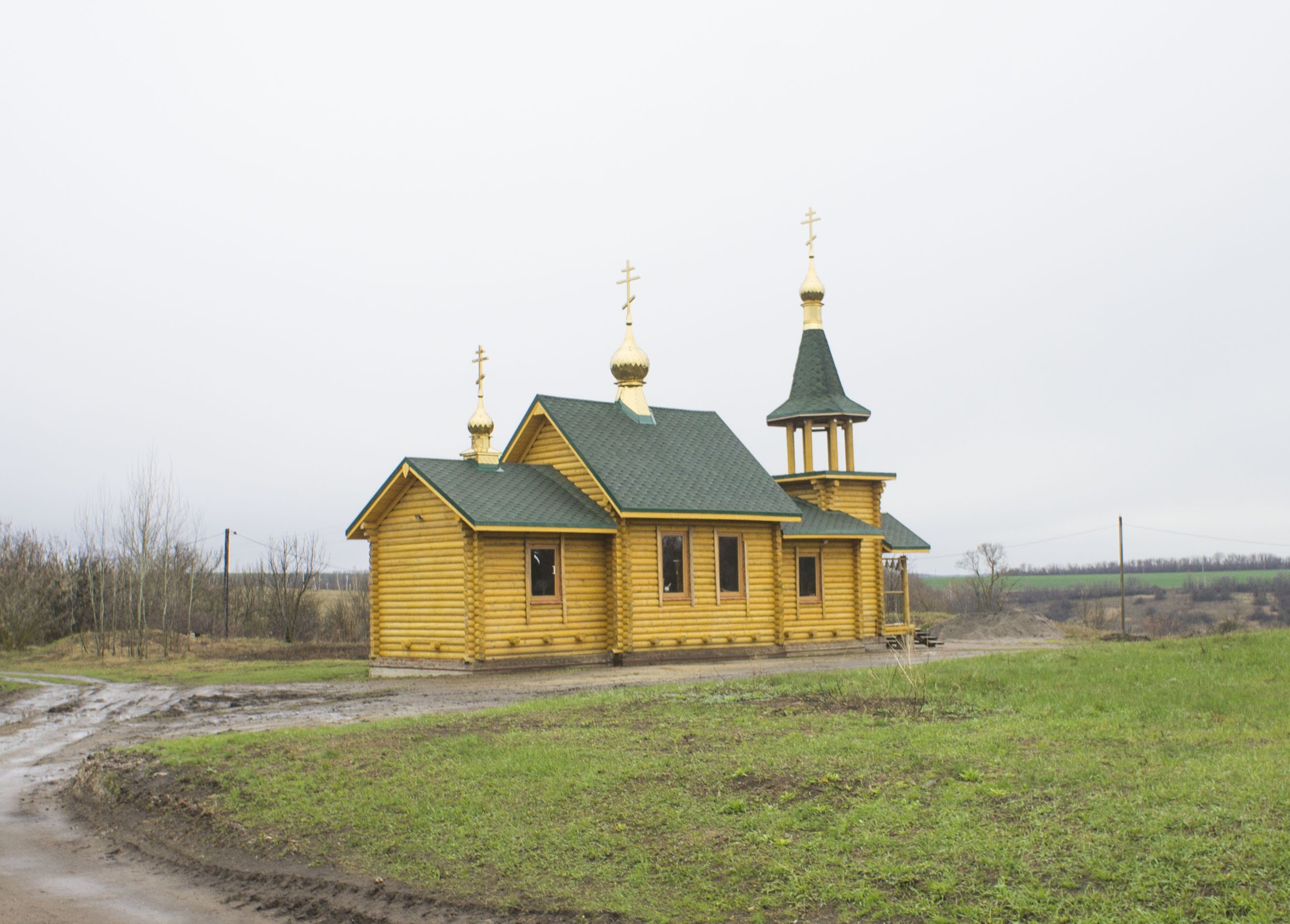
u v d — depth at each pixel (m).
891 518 41.88
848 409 38.12
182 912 10.62
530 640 28.31
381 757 14.25
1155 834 8.91
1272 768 10.24
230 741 16.11
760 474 34.09
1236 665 17.62
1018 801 10.08
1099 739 12.15
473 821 11.62
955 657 28.81
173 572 51.69
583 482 31.09
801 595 35.44
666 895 9.45
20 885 11.55
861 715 14.78
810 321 39.88
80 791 15.52
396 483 29.55
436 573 28.72
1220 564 136.25
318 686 26.53
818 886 9.03
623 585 29.59
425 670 28.41
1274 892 7.79
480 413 32.03
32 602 46.94
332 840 11.97
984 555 77.88
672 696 17.81
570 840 10.80
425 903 10.15
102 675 33.38
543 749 13.80
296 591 54.25
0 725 22.78
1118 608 89.25
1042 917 8.02
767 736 13.64
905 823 9.92
